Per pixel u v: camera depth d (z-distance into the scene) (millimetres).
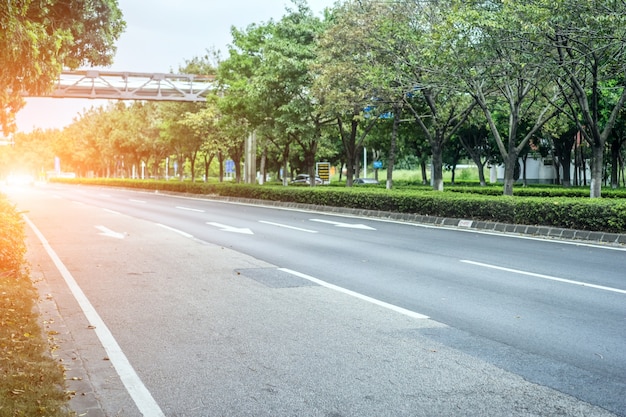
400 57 20203
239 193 31719
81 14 12547
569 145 37938
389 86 21266
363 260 10430
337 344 5383
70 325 6145
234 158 47125
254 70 31141
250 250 11812
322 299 7301
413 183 50250
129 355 5125
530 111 23797
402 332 5773
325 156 53344
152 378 4543
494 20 15648
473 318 6293
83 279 8758
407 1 20578
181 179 53375
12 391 3832
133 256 11078
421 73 20781
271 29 31750
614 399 4035
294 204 25828
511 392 4172
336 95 22828
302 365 4801
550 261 10141
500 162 43156
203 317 6434
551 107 22641
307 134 28406
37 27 9000
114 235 14555
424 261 10250
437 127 23359
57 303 7172
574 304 6887
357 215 21172
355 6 22234
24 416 3463
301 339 5555
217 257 10914
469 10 15742
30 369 4320
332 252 11461
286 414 3828
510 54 17281
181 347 5340
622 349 5156
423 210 18562
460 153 48594
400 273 9094
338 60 22672
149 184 48438
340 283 8344
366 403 3994
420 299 7246
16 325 5559
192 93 43750
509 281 8352
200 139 43969
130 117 58406
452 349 5199
